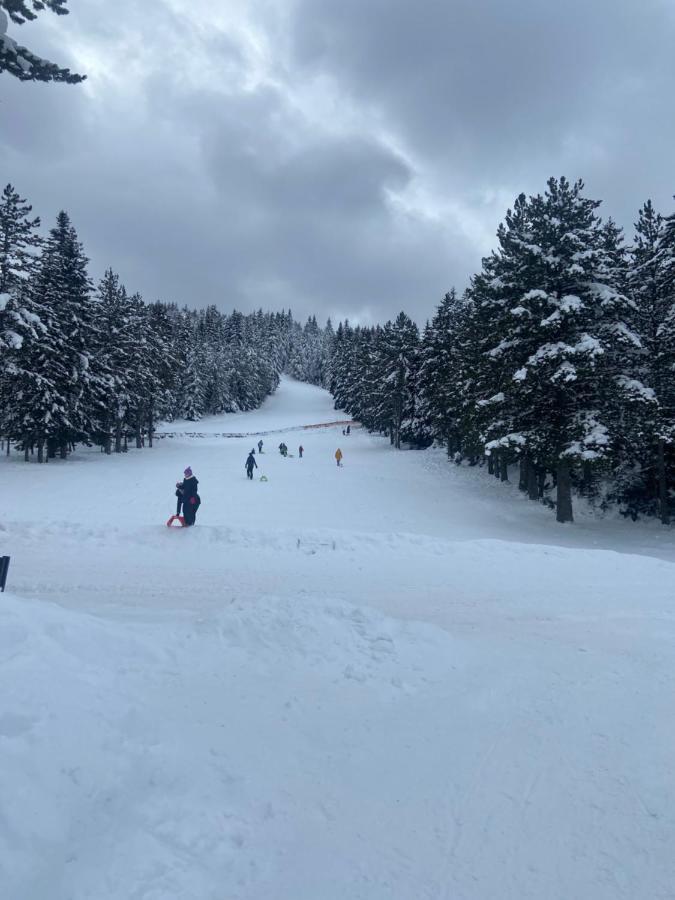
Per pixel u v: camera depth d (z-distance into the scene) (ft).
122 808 11.36
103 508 75.25
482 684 19.24
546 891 10.61
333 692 18.24
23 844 9.66
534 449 71.05
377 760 14.75
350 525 71.00
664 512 76.07
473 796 13.42
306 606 23.95
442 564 38.09
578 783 13.94
